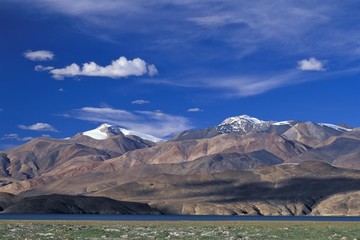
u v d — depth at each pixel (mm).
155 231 104562
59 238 84812
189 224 144750
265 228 117000
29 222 154125
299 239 83688
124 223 150125
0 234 93625
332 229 110062
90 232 99125
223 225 137250
